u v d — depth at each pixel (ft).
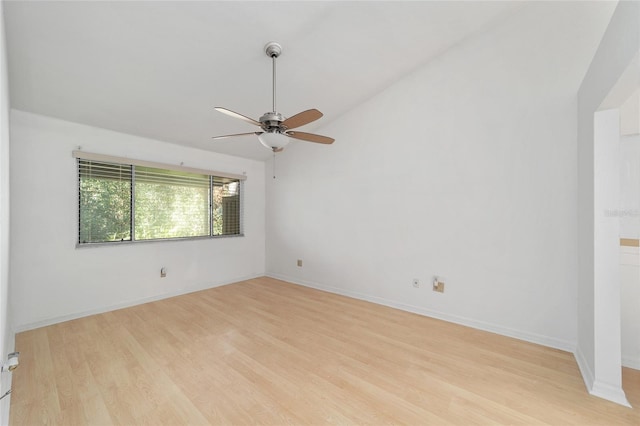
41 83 7.95
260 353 7.61
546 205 7.98
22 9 5.82
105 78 8.17
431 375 6.61
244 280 15.46
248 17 7.05
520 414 5.38
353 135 12.31
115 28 6.66
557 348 7.82
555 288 7.87
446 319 9.80
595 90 6.03
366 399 5.79
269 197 16.25
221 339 8.41
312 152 13.96
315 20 7.55
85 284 10.13
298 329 9.14
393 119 11.05
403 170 10.80
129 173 11.35
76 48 7.03
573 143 7.57
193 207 13.46
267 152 14.96
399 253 10.94
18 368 6.77
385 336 8.64
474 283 9.22
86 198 10.30
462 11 8.10
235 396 5.86
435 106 9.98
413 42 9.07
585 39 7.41
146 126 10.86
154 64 7.96
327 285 13.43
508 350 7.76
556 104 7.80
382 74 10.41
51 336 8.51
